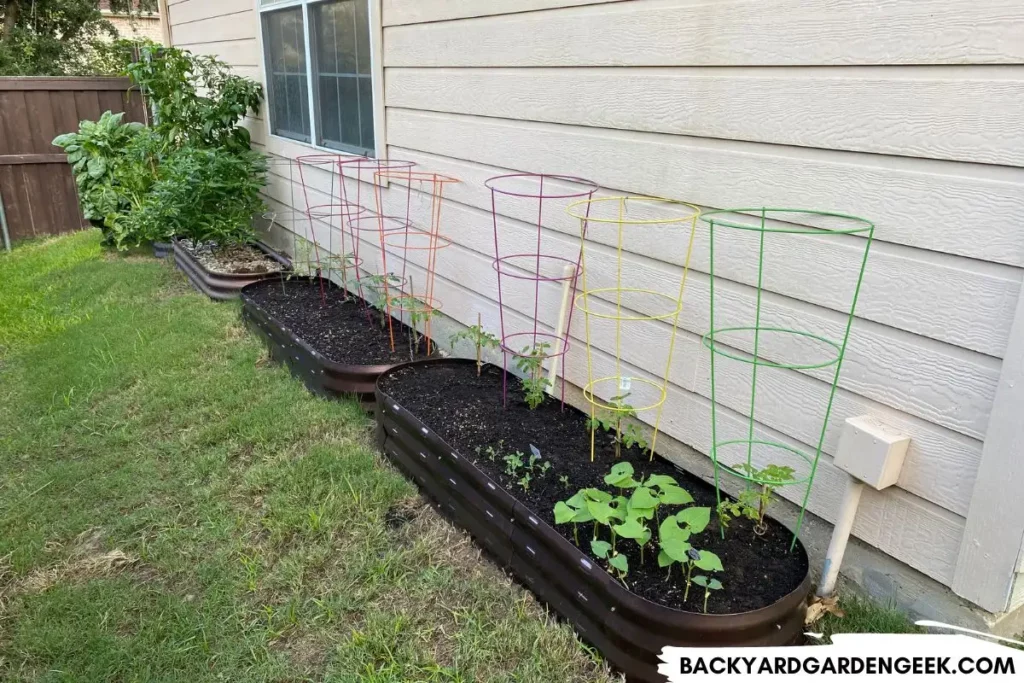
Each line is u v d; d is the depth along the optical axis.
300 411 3.21
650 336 2.49
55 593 2.13
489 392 2.99
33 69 12.48
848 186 1.80
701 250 2.23
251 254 5.70
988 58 1.49
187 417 3.19
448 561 2.27
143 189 6.17
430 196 3.63
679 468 2.38
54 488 2.70
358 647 1.90
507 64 2.88
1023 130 1.46
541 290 2.97
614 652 1.79
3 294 5.11
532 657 1.86
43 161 7.25
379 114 3.89
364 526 2.42
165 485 2.70
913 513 1.82
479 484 2.29
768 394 2.12
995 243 1.54
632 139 2.39
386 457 2.86
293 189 5.31
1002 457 1.59
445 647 1.92
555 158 2.75
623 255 2.52
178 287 5.28
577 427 2.69
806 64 1.83
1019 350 1.52
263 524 2.45
